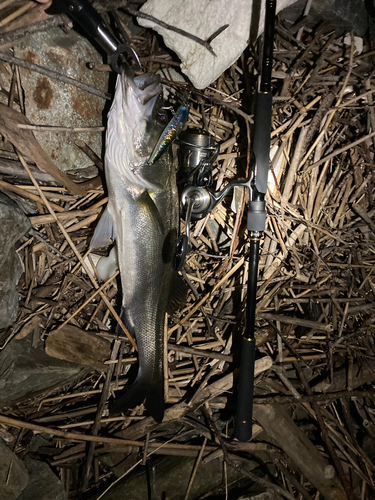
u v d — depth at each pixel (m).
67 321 0.62
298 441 0.64
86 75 0.60
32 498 0.57
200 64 0.62
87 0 0.47
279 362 0.70
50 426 0.62
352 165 0.75
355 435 0.72
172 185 0.57
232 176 0.72
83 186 0.61
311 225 0.71
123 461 0.64
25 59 0.53
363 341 0.75
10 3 0.52
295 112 0.73
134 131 0.50
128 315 0.60
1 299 0.56
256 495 0.60
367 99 0.73
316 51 0.73
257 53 0.70
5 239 0.54
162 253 0.58
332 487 0.63
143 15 0.58
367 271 0.75
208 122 0.71
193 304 0.70
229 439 0.66
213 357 0.65
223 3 0.60
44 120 0.56
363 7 0.72
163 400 0.60
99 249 0.67
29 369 0.59
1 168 0.55
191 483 0.61
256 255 0.57
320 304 0.74
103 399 0.63
